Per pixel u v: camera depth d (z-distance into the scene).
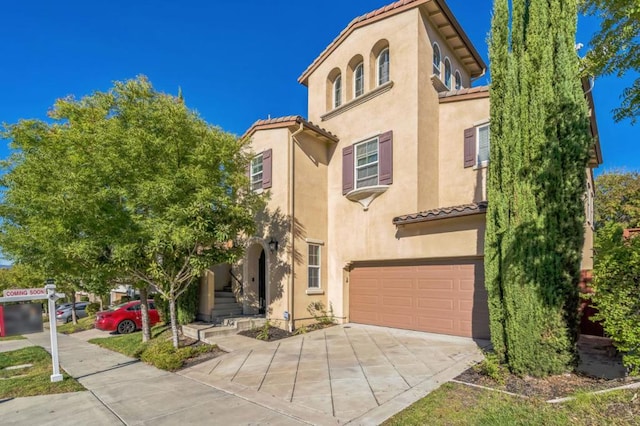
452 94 12.12
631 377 5.42
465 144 11.80
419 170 11.23
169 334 12.48
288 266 12.14
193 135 9.62
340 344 9.72
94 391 6.92
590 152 6.35
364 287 12.80
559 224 6.02
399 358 8.08
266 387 6.55
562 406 4.81
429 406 5.16
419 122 11.41
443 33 13.44
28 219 10.73
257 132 13.91
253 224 10.88
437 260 10.77
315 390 6.23
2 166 11.13
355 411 5.25
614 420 4.23
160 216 9.19
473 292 9.96
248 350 9.47
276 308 12.28
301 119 12.56
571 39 6.22
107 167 8.67
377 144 12.47
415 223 10.78
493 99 7.18
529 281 6.09
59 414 5.75
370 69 13.09
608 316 5.25
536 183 6.21
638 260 4.93
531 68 6.46
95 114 10.93
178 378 7.62
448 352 8.44
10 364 10.01
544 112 6.23
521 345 6.11
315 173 13.65
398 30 12.23
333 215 13.79
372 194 12.16
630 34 4.18
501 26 7.13
